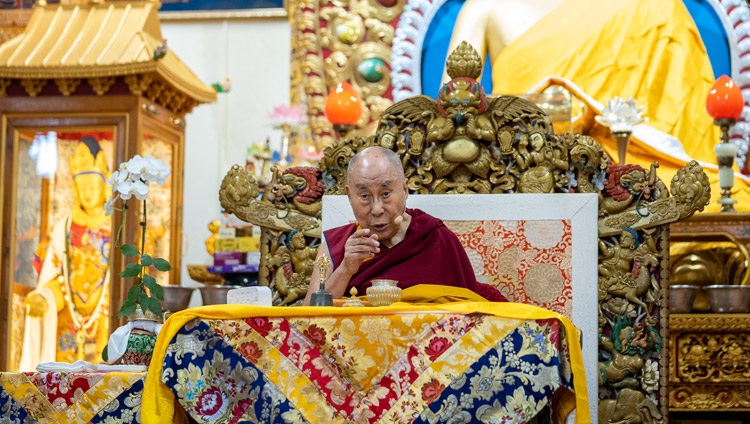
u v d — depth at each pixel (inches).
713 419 167.6
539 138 129.4
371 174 118.6
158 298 122.7
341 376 98.1
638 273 126.8
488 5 222.7
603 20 214.1
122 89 190.4
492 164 130.6
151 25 204.4
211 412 98.3
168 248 201.5
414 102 132.3
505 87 214.7
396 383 97.3
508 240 128.3
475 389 97.1
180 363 98.4
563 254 127.2
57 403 107.2
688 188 124.9
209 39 256.8
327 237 125.1
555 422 101.3
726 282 179.9
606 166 128.3
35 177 191.0
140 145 189.6
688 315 146.6
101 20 201.3
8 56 191.0
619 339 126.8
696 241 171.2
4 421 108.0
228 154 252.4
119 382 106.4
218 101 253.8
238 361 98.7
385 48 227.8
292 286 132.8
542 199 128.0
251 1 255.8
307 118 226.1
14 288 188.7
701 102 208.4
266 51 255.1
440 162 130.6
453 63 130.7
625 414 126.2
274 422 97.3
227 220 183.3
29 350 186.9
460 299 114.0
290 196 134.3
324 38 228.4
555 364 97.1
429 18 226.7
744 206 192.5
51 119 191.2
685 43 212.2
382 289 106.7
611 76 209.9
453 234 123.7
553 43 214.5
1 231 189.9
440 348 97.7
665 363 126.0
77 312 185.9
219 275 177.6
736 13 213.3
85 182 189.0
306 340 98.7
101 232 187.2
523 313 98.3
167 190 202.2
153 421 98.4
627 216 127.3
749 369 147.6
